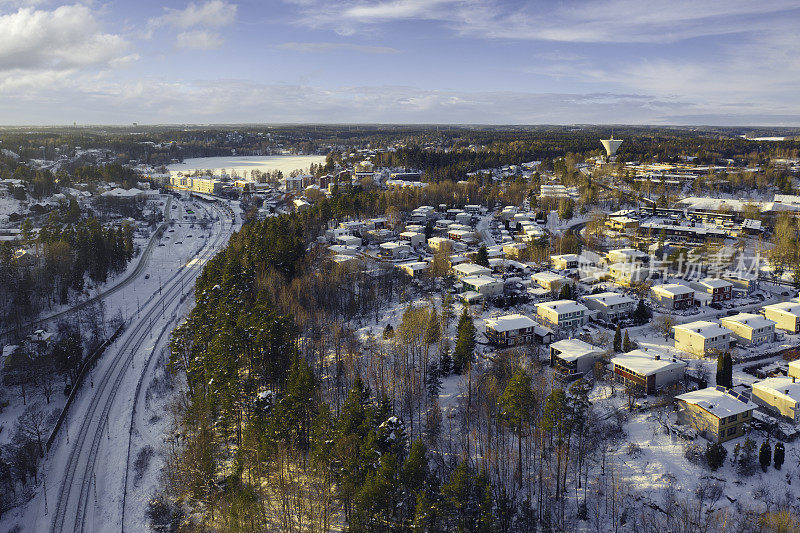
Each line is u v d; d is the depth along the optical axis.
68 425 91.94
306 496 70.19
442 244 175.88
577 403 70.75
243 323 91.94
